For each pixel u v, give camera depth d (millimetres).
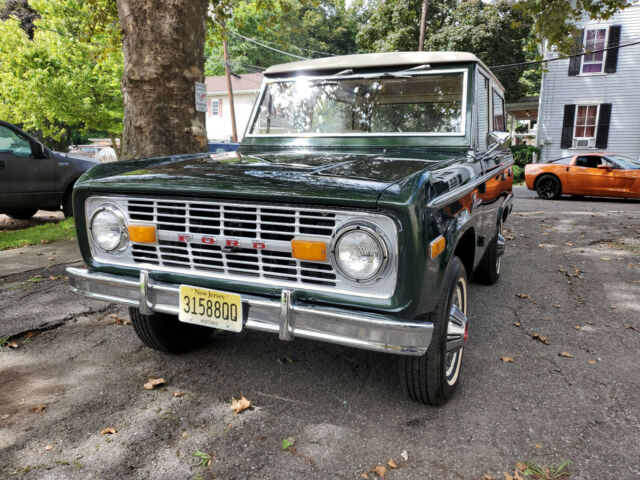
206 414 2451
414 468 2043
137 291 2395
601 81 18734
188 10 5152
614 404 2566
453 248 2164
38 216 9867
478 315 3939
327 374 2877
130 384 2762
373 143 3193
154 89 5152
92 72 17391
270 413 2461
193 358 3098
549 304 4223
